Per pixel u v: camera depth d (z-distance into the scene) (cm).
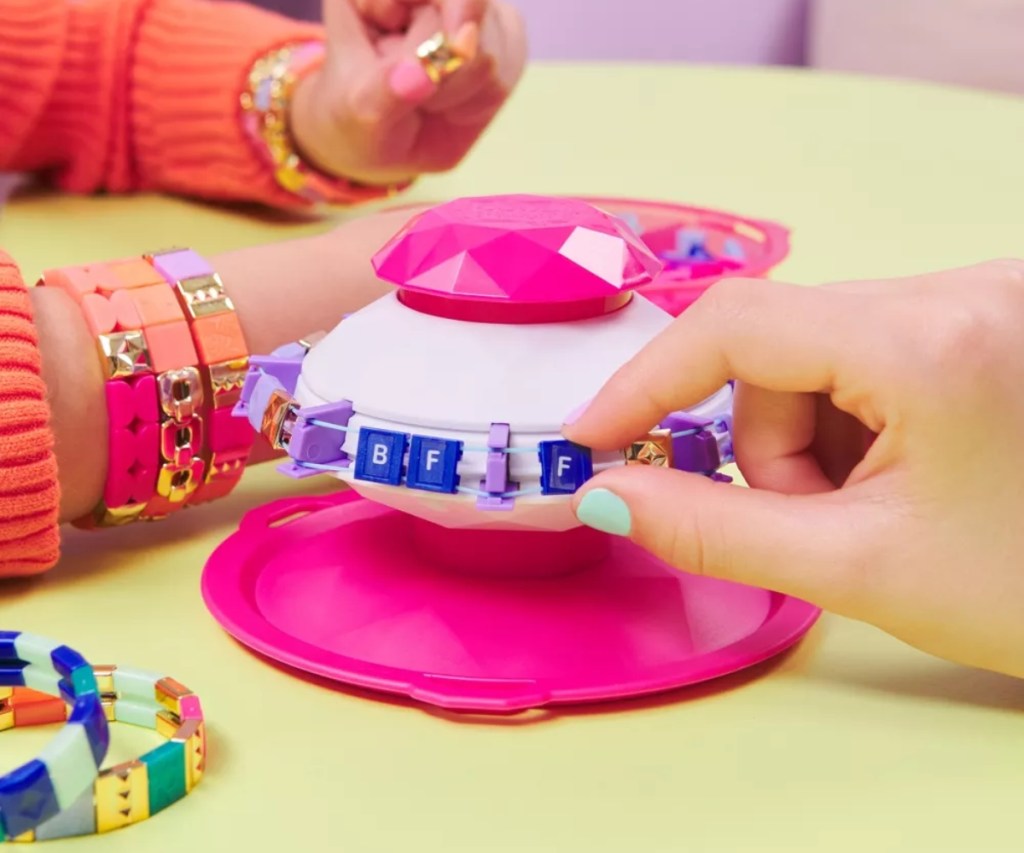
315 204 111
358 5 102
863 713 43
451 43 94
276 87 106
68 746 35
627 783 38
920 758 40
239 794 37
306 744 40
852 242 98
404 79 94
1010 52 175
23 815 34
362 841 35
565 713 42
